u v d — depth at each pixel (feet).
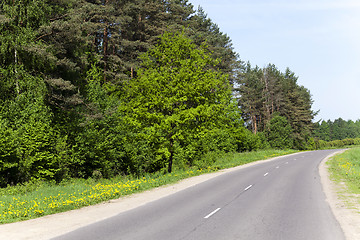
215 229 27.66
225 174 79.82
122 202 42.75
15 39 66.49
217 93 89.20
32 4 70.95
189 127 83.46
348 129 632.38
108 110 84.28
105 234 26.20
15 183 63.16
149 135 80.23
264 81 317.01
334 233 26.12
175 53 86.02
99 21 114.93
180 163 112.98
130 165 96.43
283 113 322.34
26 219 32.96
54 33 74.59
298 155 178.19
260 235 25.71
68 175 73.46
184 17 181.78
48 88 74.02
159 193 50.42
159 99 78.18
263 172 84.07
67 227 28.81
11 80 65.57
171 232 26.68
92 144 79.25
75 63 80.64
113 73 110.32
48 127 67.72
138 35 142.00
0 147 57.52
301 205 38.81
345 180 64.28
